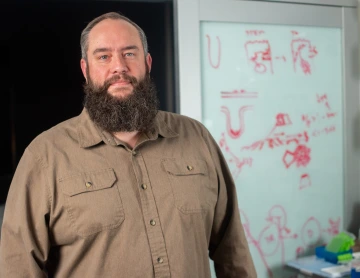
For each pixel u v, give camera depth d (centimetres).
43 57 272
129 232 124
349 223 249
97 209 123
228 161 223
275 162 232
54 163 127
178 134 144
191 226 132
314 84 239
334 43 243
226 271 151
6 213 127
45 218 125
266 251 232
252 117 227
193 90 213
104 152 132
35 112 274
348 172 247
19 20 267
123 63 131
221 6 216
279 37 230
